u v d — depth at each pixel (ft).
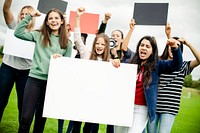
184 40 5.79
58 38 5.91
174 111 5.95
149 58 5.58
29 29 6.83
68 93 5.66
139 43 5.80
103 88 5.70
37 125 5.81
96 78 5.72
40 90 5.68
